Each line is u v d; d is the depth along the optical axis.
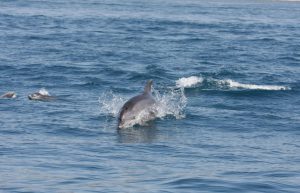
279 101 55.66
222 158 36.03
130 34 115.44
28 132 41.94
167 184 28.88
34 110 49.34
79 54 84.38
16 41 97.19
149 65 74.31
